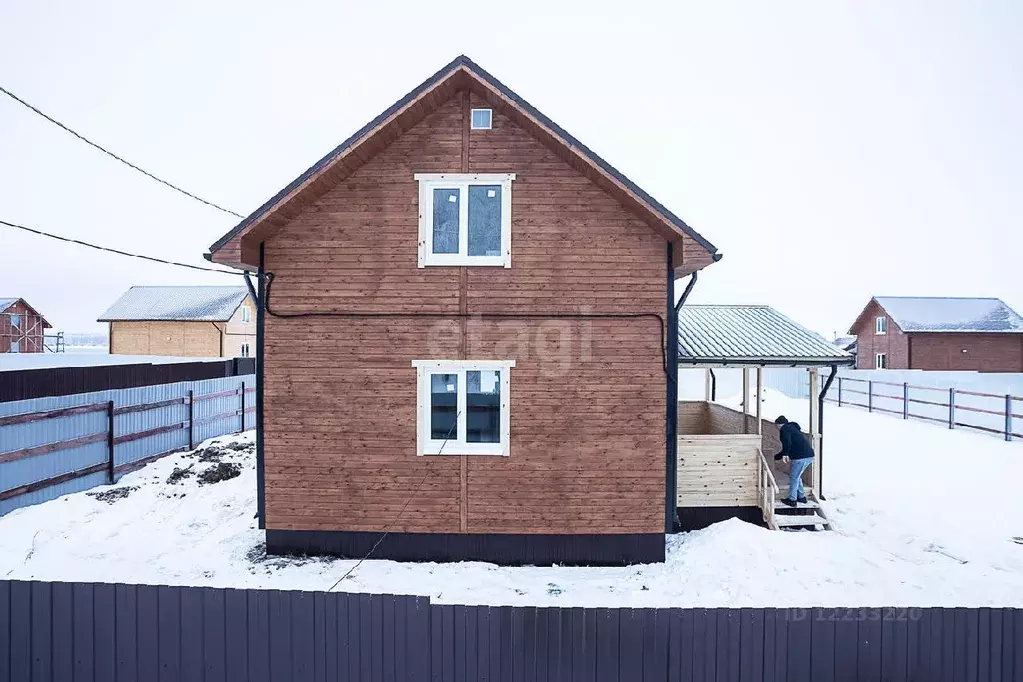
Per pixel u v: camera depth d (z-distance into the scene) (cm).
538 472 923
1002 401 2520
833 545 918
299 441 930
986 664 503
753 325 1226
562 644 509
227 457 1527
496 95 865
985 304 3891
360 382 927
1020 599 784
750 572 853
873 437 1948
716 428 1473
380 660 518
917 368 3653
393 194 927
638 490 922
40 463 1159
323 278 927
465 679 514
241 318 4112
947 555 948
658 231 911
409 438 927
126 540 984
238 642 526
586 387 923
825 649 505
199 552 939
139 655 530
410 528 927
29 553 923
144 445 1452
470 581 852
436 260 925
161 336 3888
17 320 4397
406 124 905
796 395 3362
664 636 507
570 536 923
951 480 1383
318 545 932
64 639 533
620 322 922
